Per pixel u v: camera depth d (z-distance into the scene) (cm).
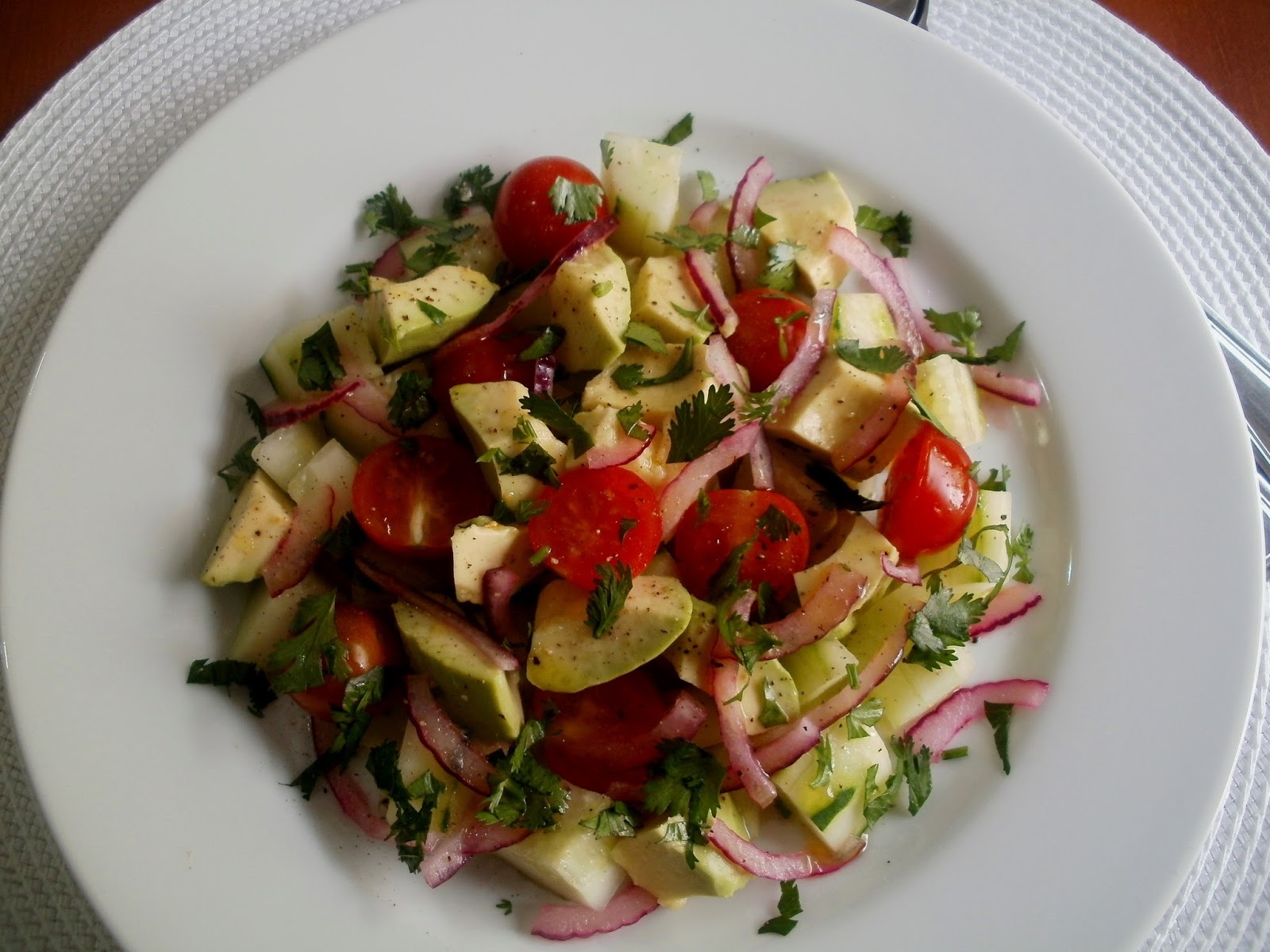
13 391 23
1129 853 20
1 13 27
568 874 19
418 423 22
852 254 24
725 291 25
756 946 20
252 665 20
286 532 20
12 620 19
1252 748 23
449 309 21
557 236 23
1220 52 30
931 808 21
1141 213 24
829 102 26
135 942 18
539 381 22
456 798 20
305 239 23
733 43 25
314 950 19
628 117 25
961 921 20
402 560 21
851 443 23
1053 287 25
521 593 21
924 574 23
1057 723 21
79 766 19
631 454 21
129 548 20
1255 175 28
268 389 22
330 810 20
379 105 24
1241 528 22
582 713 20
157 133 25
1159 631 22
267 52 26
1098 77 28
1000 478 24
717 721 20
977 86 25
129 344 21
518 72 25
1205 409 23
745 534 21
